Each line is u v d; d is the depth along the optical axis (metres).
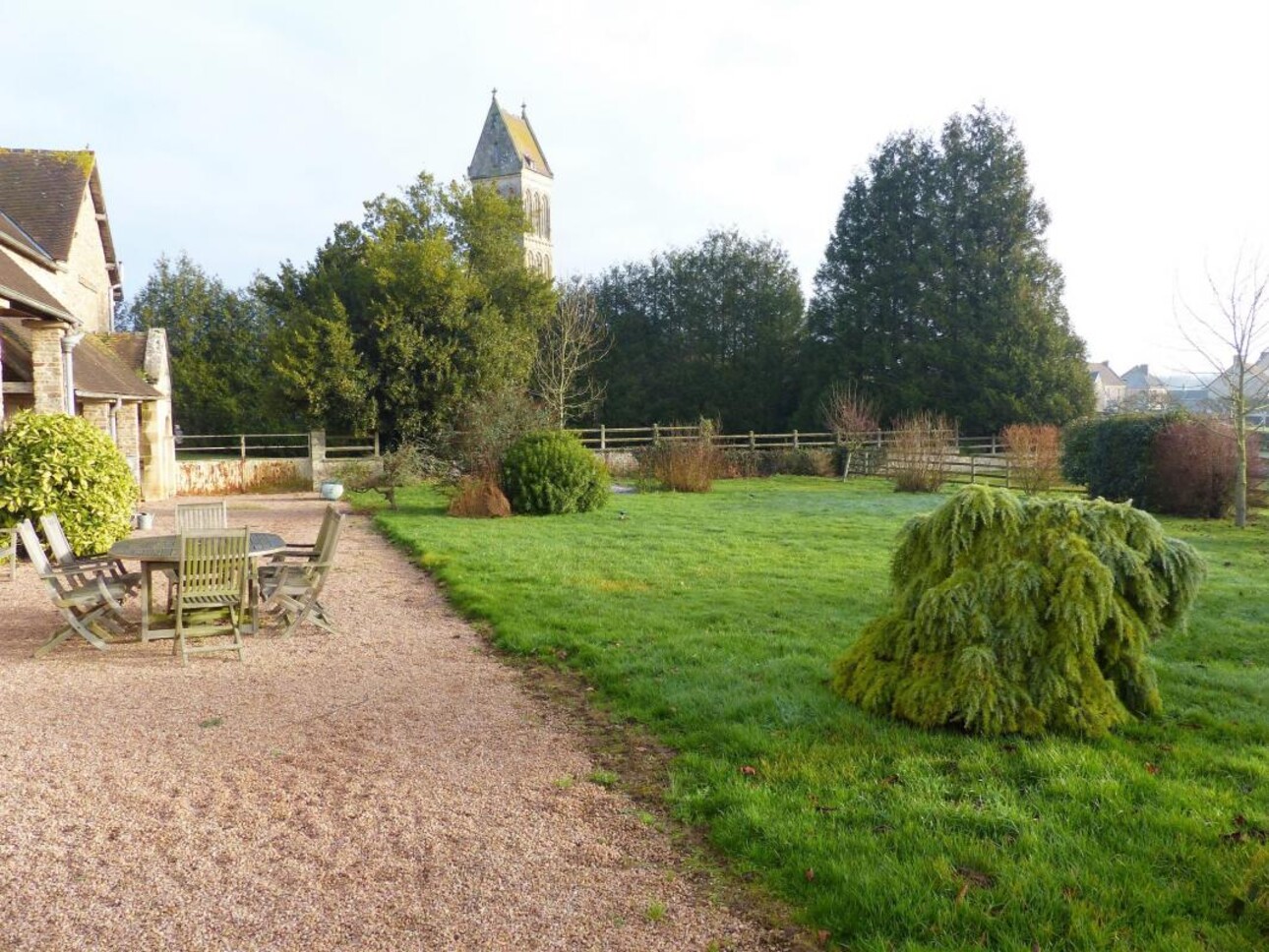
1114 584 4.81
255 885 3.27
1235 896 3.01
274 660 6.57
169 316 40.62
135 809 3.91
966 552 4.99
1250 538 13.87
